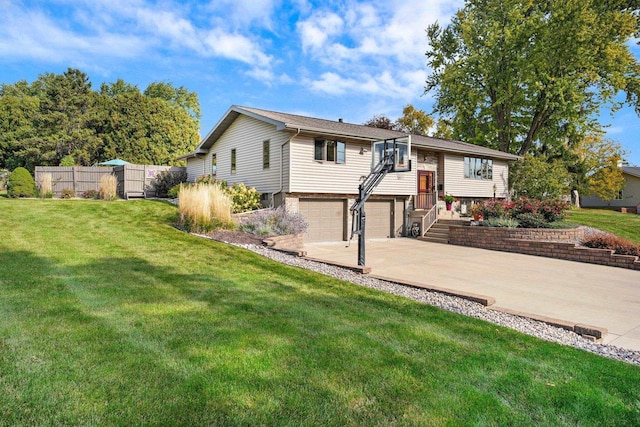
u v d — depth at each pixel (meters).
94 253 7.62
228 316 4.50
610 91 24.66
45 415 2.44
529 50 24.67
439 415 2.71
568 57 23.30
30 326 3.86
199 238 9.95
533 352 3.98
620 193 34.50
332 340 3.95
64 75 33.16
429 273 9.36
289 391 2.90
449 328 4.61
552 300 7.04
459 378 3.28
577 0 22.22
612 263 11.35
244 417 2.53
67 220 11.28
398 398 2.89
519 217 15.23
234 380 3.00
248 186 16.92
